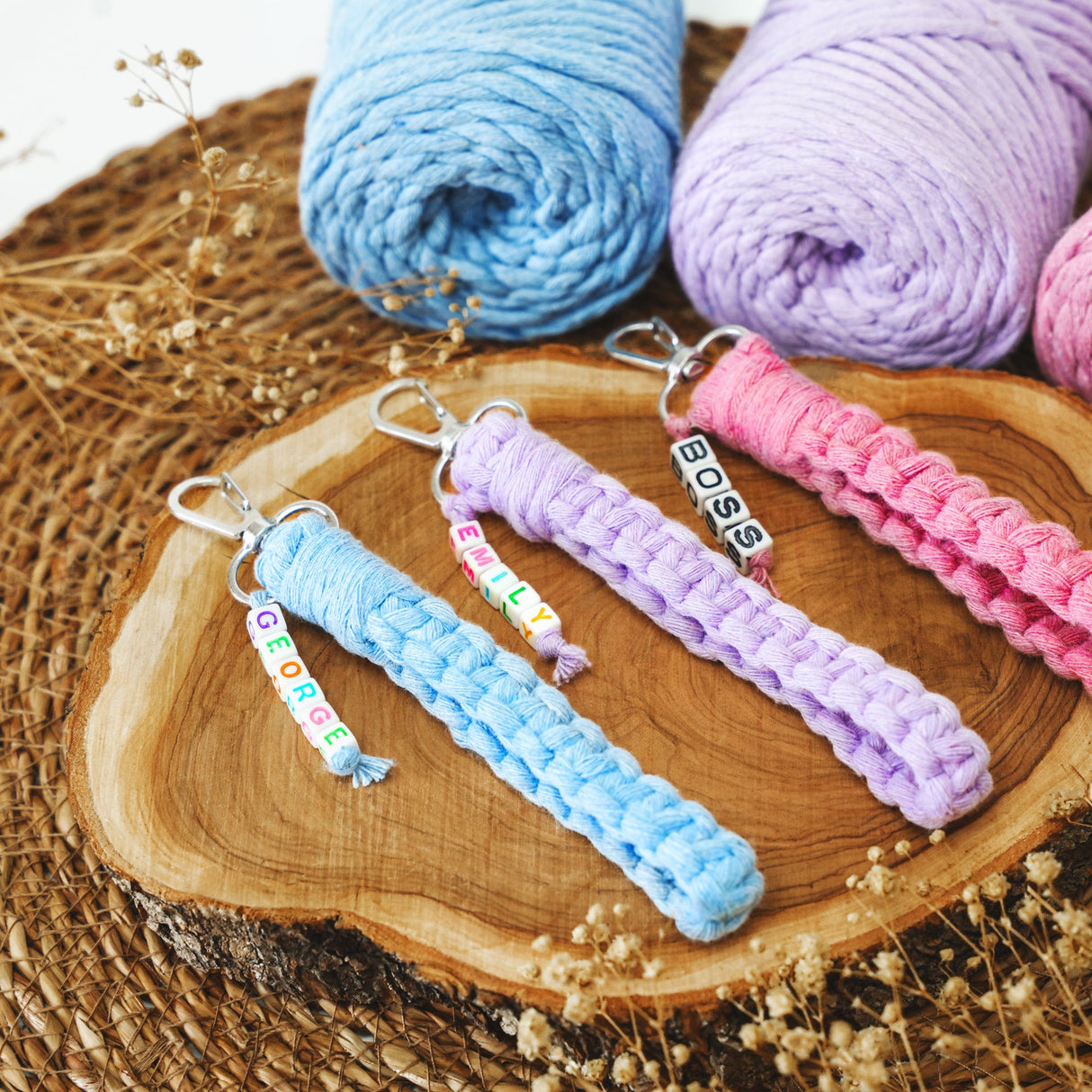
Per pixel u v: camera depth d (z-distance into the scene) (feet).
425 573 1.87
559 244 1.99
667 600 1.79
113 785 1.77
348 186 1.96
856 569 1.85
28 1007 1.80
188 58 1.88
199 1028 1.80
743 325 2.04
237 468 1.93
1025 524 1.77
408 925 1.70
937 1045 1.61
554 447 1.86
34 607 2.00
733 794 1.75
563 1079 1.74
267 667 1.79
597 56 1.93
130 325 1.94
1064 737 1.76
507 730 1.73
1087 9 1.94
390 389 1.94
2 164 2.19
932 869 1.71
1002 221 1.90
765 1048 1.68
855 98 1.89
